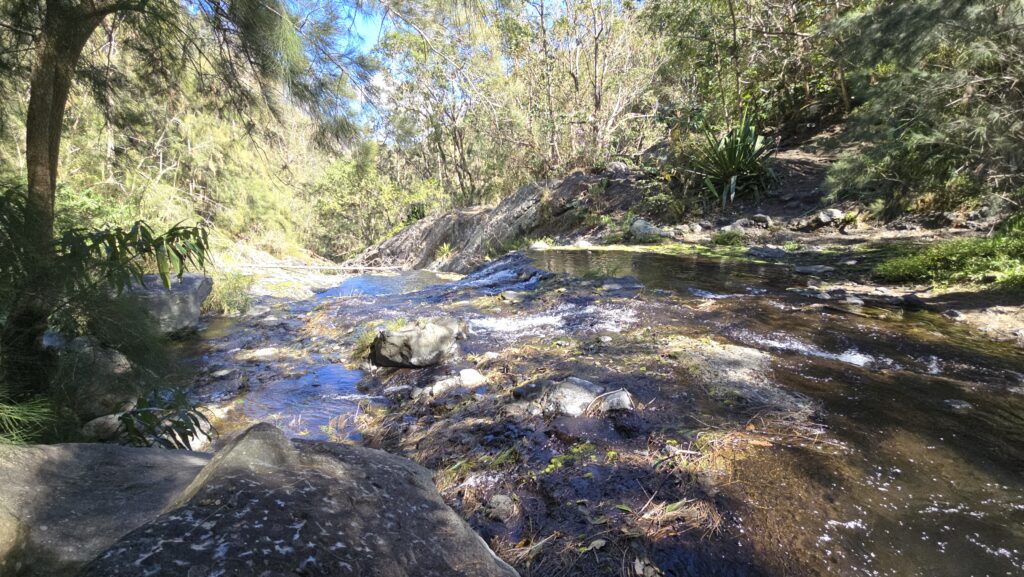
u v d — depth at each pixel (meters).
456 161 21.91
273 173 4.70
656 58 15.88
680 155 10.70
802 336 3.49
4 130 3.24
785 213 8.52
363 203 29.75
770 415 2.35
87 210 6.64
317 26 3.07
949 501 1.72
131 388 2.46
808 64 11.74
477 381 3.04
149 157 9.30
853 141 8.66
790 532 1.59
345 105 3.47
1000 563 1.45
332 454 1.14
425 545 0.93
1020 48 5.41
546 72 14.70
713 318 3.99
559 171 14.62
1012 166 5.50
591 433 2.26
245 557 0.70
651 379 2.82
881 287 4.85
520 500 1.82
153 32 3.24
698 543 1.55
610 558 1.51
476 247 13.41
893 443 2.09
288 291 7.84
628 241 9.00
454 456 2.19
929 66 6.73
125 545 0.68
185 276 5.27
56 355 2.25
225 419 2.88
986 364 2.94
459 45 3.47
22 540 0.89
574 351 3.40
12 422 1.83
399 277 10.05
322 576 0.73
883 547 1.52
